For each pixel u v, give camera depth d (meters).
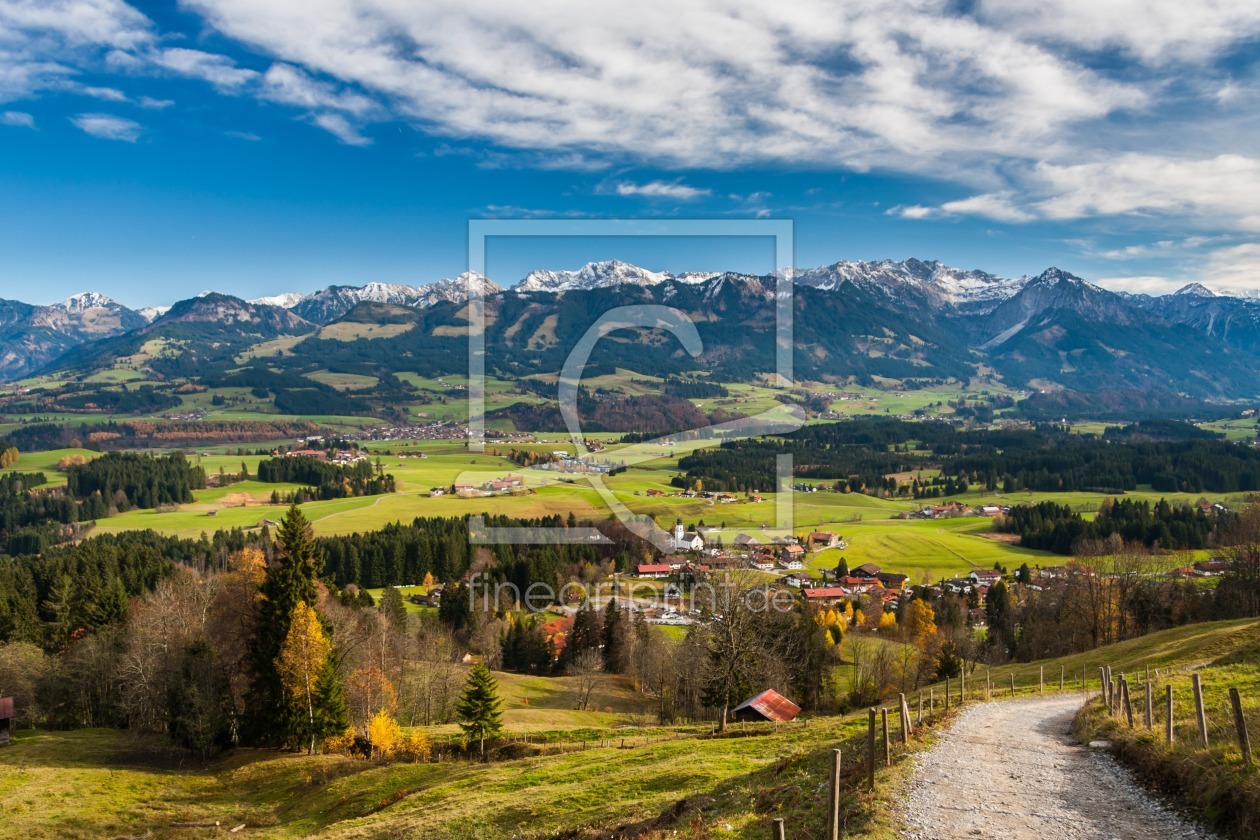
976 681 51.12
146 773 47.75
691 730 44.06
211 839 36.75
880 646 72.75
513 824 26.12
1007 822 15.35
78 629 77.50
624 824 22.11
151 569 102.56
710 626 48.12
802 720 40.88
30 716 60.53
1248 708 19.52
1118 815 15.55
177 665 55.75
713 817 19.66
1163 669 35.75
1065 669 48.78
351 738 51.19
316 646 51.97
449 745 47.84
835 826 13.69
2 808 39.81
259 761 49.44
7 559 114.19
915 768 19.28
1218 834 13.95
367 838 29.05
